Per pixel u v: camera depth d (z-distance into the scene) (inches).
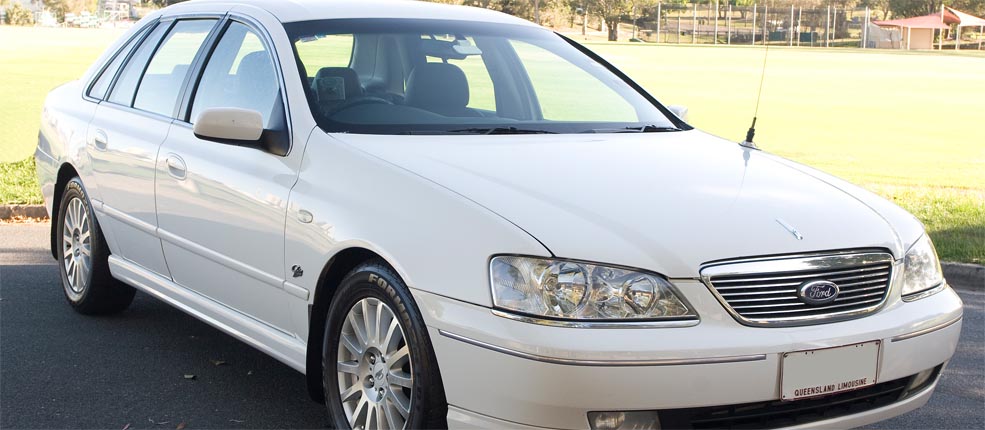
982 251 312.0
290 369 194.5
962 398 188.5
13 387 180.2
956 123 911.0
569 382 118.4
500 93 185.5
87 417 166.9
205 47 193.6
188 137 182.7
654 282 123.6
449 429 129.0
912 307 139.2
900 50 2940.5
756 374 123.6
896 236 142.6
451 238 129.6
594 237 126.2
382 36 182.5
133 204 196.7
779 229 133.9
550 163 149.5
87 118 217.9
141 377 187.3
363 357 144.9
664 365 119.8
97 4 3843.5
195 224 177.0
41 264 277.7
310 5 188.7
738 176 154.5
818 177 164.1
